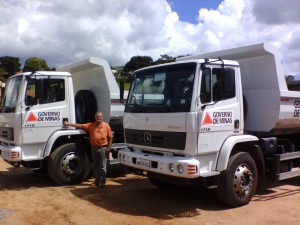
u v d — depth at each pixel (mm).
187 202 7703
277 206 7352
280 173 8203
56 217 6641
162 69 7234
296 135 9180
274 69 7656
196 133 6500
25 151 8789
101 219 6531
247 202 7410
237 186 7141
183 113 6551
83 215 6758
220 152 6895
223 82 6902
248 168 7375
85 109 10070
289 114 7961
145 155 7203
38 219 6523
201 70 6641
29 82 8812
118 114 9906
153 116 7078
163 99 7020
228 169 6996
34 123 8805
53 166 9016
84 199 7879
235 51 7965
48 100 9016
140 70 7766
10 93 9266
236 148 7414
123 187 9094
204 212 6977
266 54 7668
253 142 7559
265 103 7883
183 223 6316
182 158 6543
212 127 6738
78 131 9305
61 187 8984
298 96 8078
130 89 7941
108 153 9133
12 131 8820
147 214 6855
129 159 7551
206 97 6688
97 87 10141
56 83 9148
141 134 7395
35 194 8305
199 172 6504
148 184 9469
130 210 7105
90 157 9609
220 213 6895
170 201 7789
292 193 8484
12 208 7184
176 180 6844
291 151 8617
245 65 8125
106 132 8984
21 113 8680
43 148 9000
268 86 7812
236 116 7234
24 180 9883
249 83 8125
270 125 7832
